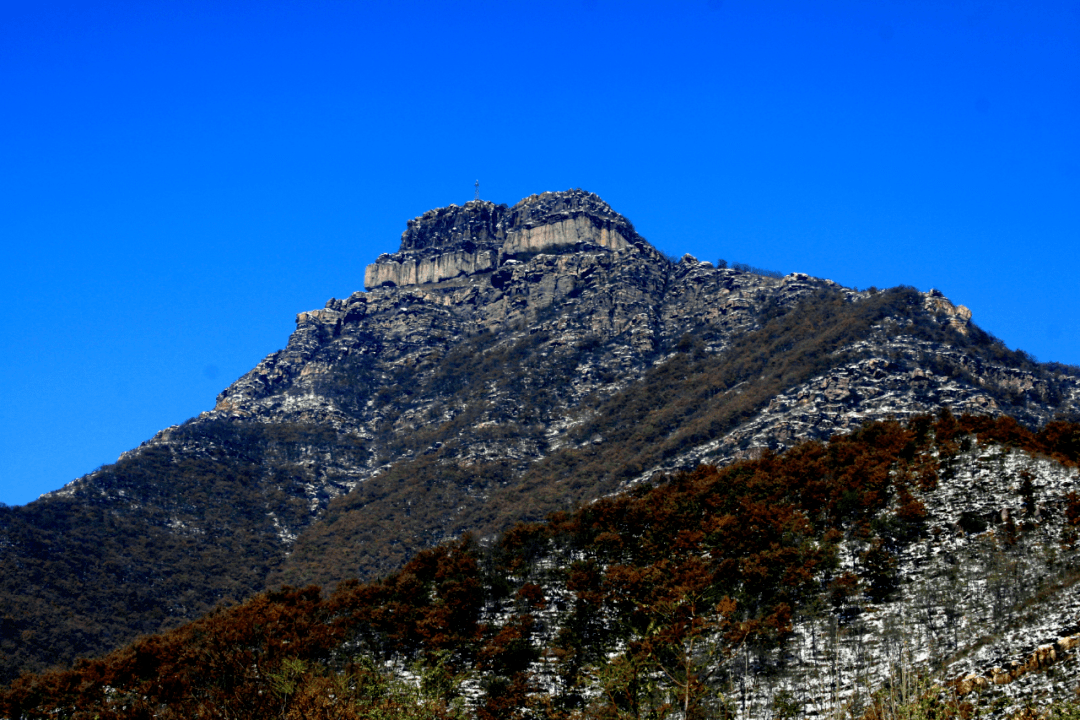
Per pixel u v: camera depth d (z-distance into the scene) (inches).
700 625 2952.8
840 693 2775.6
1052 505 3287.4
